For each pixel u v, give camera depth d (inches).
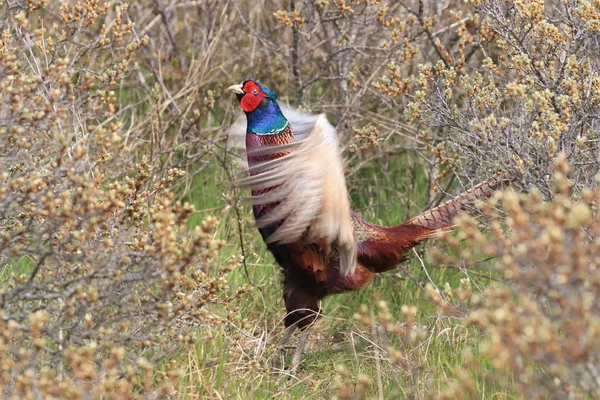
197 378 256.7
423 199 402.0
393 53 384.5
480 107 300.0
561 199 187.0
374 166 422.3
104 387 201.2
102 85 298.5
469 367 257.6
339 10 382.0
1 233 234.5
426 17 382.3
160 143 369.7
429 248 359.9
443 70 319.3
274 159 289.3
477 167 339.6
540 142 276.1
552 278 181.9
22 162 266.1
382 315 227.6
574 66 283.7
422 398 237.8
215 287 249.6
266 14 446.3
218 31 416.2
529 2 306.3
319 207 272.8
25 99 248.8
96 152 291.9
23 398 203.8
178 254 221.5
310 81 399.5
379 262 309.6
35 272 229.6
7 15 304.0
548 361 178.9
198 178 405.1
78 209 227.8
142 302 245.8
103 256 235.6
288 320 306.5
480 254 352.8
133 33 420.2
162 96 414.0
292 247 291.6
